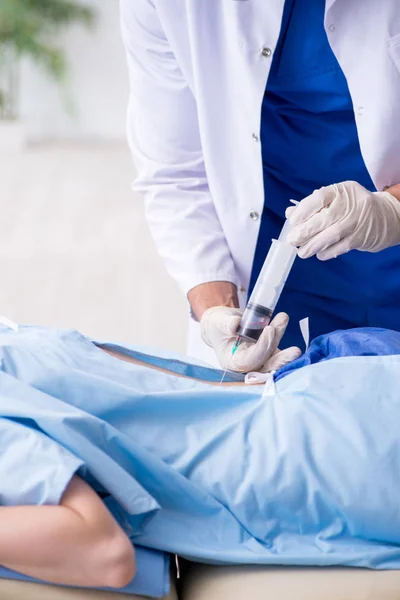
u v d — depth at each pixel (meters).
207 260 2.10
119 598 1.36
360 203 1.79
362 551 1.47
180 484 1.47
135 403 1.53
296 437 1.49
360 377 1.54
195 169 2.22
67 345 1.61
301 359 1.67
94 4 13.62
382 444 1.47
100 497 1.44
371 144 1.94
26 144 13.11
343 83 1.96
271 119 2.04
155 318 4.66
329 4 1.85
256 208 2.05
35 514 1.32
